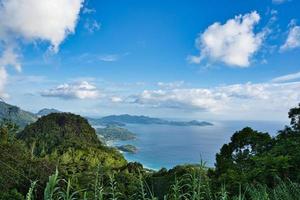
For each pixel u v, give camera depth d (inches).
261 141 1083.9
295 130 1076.5
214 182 529.3
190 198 179.3
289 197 240.2
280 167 431.2
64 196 139.4
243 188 439.5
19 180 848.3
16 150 1064.8
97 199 167.0
